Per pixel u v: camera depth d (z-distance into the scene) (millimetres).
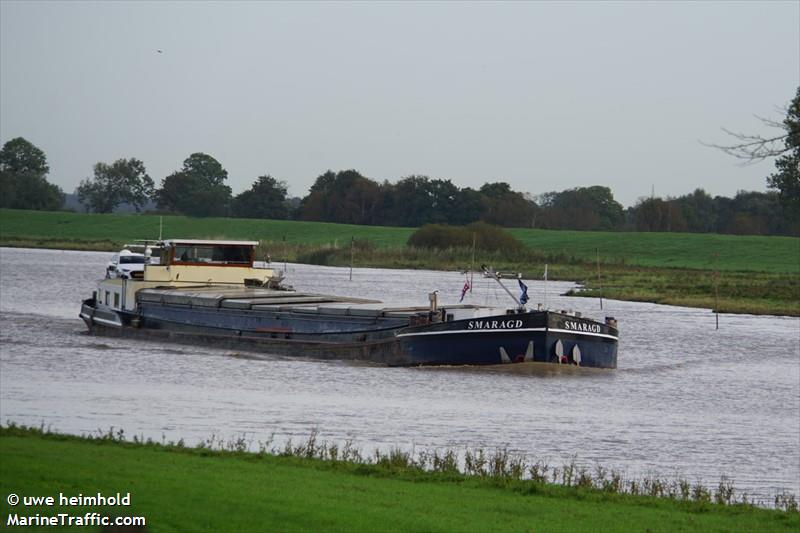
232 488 50125
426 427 81312
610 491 56281
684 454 75375
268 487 50875
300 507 46875
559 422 85875
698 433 83500
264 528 43469
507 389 101125
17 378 102000
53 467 53281
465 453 71875
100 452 59094
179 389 97062
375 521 45188
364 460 65438
